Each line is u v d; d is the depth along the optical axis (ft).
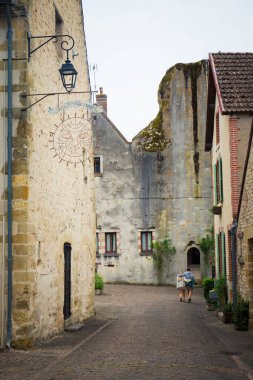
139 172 105.91
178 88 106.52
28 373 27.73
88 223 55.72
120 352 33.94
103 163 107.45
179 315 57.47
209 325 48.75
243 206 46.88
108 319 53.67
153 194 105.09
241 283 49.01
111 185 106.73
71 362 30.60
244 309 45.32
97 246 106.42
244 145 54.13
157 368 28.96
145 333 43.01
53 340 39.04
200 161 103.91
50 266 40.63
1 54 36.91
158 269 103.55
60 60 45.50
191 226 103.09
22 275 35.09
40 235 38.34
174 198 104.32
